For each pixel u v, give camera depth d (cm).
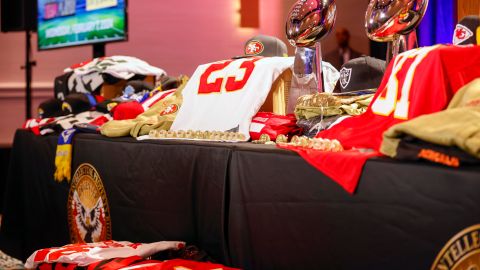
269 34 546
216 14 548
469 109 142
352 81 215
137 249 212
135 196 246
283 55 270
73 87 378
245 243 192
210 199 205
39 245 329
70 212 296
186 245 220
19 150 349
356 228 157
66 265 210
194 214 215
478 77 161
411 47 204
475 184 130
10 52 577
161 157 230
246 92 229
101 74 357
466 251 133
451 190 135
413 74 168
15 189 351
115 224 259
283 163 177
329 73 262
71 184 293
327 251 165
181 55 554
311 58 222
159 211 232
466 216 133
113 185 259
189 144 216
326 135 189
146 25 551
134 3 548
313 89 223
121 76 354
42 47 476
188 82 264
